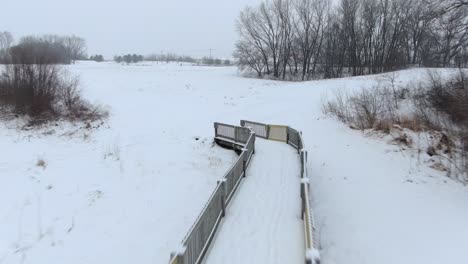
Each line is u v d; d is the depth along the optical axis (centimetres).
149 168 1460
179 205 1121
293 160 1316
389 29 5478
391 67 5197
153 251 861
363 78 3553
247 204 909
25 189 1211
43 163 1447
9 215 1034
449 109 1662
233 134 1698
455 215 921
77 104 2267
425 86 2114
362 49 5750
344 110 2200
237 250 689
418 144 1455
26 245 889
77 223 1004
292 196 962
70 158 1542
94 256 848
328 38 5881
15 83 2072
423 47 4753
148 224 997
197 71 5959
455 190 1079
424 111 1805
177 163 1531
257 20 5838
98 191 1216
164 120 2309
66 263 822
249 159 1294
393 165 1316
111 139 1864
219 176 1378
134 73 4678
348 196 1075
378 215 944
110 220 1023
